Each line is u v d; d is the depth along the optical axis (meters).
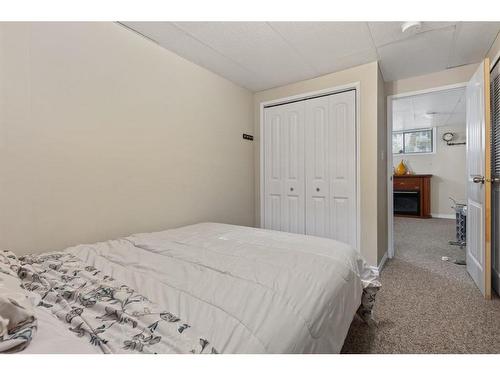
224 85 2.78
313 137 2.85
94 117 1.65
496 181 1.96
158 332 0.64
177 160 2.23
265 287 0.89
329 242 1.50
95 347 0.58
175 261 1.17
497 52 1.98
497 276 1.95
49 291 0.83
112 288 0.85
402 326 1.53
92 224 1.64
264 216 3.23
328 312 0.91
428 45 2.12
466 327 1.51
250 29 1.90
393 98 2.91
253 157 3.29
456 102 4.05
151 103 2.01
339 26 1.86
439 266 2.63
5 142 1.29
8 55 1.30
